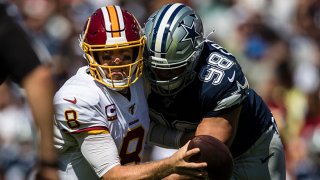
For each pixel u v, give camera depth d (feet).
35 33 114.01
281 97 99.96
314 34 123.24
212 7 126.72
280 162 56.90
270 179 56.39
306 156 92.73
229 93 48.57
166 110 50.34
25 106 96.53
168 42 47.09
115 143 48.67
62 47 107.24
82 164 49.39
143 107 49.70
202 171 43.78
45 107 44.98
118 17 47.03
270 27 117.80
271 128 55.83
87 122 47.09
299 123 97.50
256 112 54.49
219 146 44.60
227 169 44.57
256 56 113.50
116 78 47.16
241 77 49.52
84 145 47.50
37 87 45.01
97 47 46.80
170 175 46.62
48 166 44.98
